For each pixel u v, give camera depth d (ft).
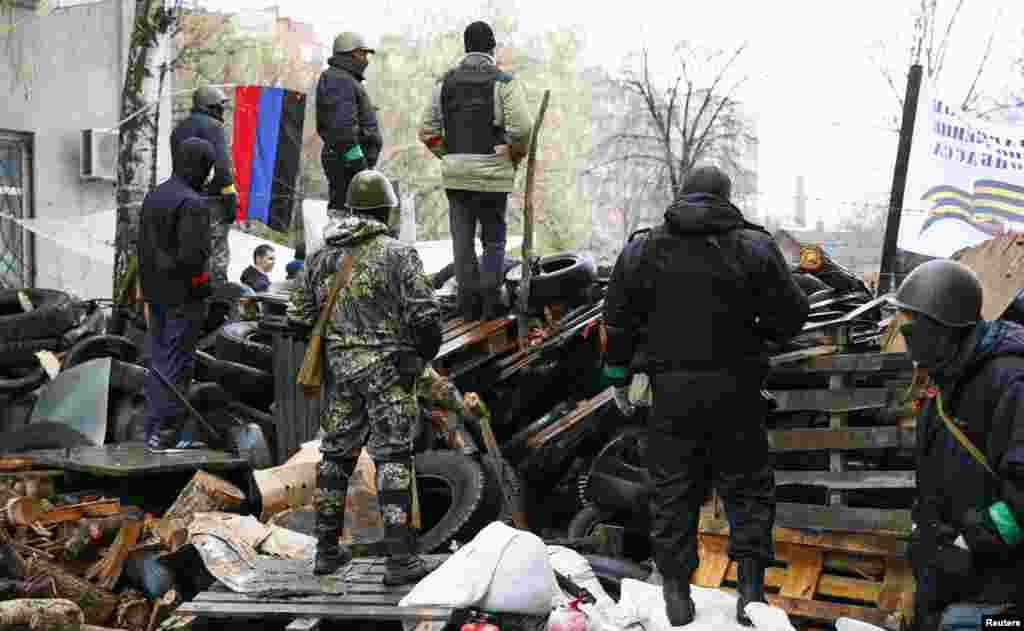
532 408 24.22
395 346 16.34
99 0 48.60
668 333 14.28
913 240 31.17
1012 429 11.12
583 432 22.38
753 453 14.55
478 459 21.33
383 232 16.58
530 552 16.08
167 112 49.75
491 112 23.38
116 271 36.32
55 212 47.26
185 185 22.57
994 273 17.83
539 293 23.90
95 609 18.76
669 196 103.96
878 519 16.70
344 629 16.24
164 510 22.56
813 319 19.15
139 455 22.56
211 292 22.98
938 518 12.17
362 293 16.29
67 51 47.57
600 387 23.47
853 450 17.52
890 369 17.28
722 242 13.99
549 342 22.89
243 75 109.19
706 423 14.23
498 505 20.45
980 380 11.57
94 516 20.85
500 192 23.59
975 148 30.40
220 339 26.35
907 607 16.21
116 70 49.21
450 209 24.21
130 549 19.77
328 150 27.32
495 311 24.14
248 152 45.88
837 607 16.63
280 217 46.47
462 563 15.92
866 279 31.19
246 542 18.67
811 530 17.31
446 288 28.27
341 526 17.04
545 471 22.70
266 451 22.70
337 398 16.69
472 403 20.04
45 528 20.38
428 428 22.65
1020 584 11.39
